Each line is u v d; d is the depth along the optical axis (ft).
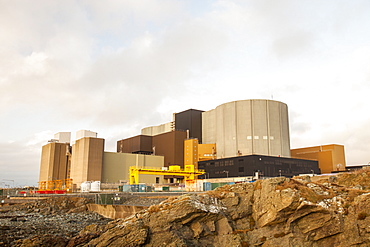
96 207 381.81
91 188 560.20
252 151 622.13
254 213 193.57
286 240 172.24
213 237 183.73
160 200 355.56
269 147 628.69
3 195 525.34
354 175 230.07
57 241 191.72
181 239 175.52
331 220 167.73
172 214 184.14
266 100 646.74
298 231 175.22
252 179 522.47
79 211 389.19
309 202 173.27
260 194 195.62
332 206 170.81
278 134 644.27
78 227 270.26
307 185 189.16
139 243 174.40
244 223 191.93
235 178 558.56
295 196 177.68
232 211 195.31
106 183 630.74
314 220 172.14
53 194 498.28
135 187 505.66
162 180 652.89
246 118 638.12
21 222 290.97
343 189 183.73
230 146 646.74
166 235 177.37
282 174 595.47
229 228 185.16
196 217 184.65
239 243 177.17
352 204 169.07
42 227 260.62
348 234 162.61
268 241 176.24
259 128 632.38
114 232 183.11
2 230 232.53
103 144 655.76
